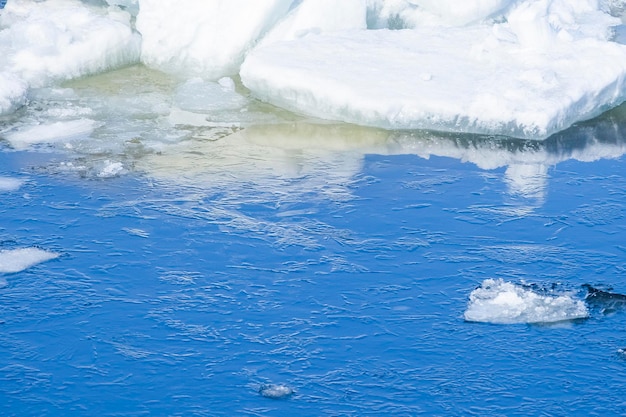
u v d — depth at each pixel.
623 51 36.97
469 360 23.55
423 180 31.62
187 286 26.12
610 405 22.19
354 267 27.03
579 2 44.44
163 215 29.36
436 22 40.81
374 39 38.53
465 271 26.91
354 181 31.52
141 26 40.22
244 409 22.02
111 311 25.06
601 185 31.50
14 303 25.28
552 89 35.09
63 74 38.16
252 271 26.81
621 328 24.67
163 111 36.19
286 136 34.47
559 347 23.98
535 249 27.95
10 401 22.11
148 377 22.88
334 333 24.42
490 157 33.22
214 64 38.94
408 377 22.98
